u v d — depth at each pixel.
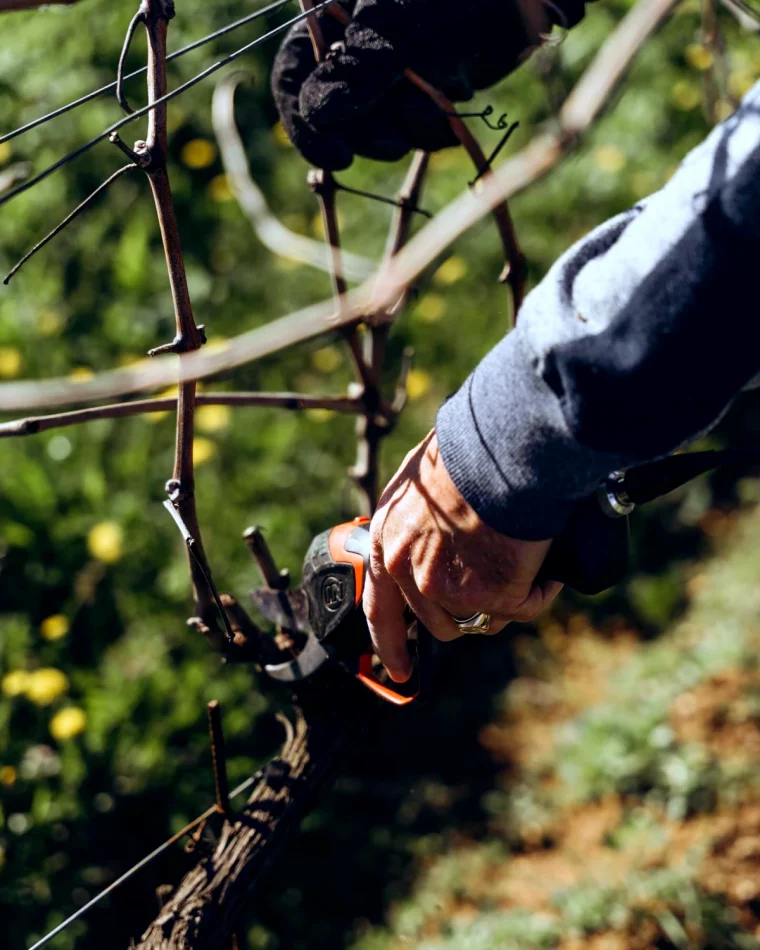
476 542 1.27
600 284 1.15
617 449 1.16
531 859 3.07
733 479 4.04
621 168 4.42
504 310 4.11
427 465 1.31
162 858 2.86
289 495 3.56
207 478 3.50
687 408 1.13
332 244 1.97
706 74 2.06
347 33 1.43
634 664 3.50
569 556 1.33
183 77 4.45
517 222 4.35
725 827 2.97
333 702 1.76
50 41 4.29
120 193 4.21
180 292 1.45
